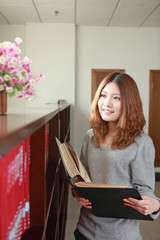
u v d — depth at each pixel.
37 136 0.87
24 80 1.05
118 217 1.09
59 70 5.29
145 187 1.10
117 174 1.16
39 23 5.23
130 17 4.92
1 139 0.36
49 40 5.25
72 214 3.53
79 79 5.55
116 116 1.15
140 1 4.15
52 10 4.55
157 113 5.64
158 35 5.56
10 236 0.60
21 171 0.69
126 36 5.55
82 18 4.98
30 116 0.80
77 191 0.98
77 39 5.50
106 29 5.52
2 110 0.91
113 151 1.15
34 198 0.87
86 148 1.34
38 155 0.87
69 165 1.04
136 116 1.13
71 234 2.93
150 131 5.65
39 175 0.87
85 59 5.54
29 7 4.41
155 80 5.61
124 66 5.57
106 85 1.18
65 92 5.32
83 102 5.57
